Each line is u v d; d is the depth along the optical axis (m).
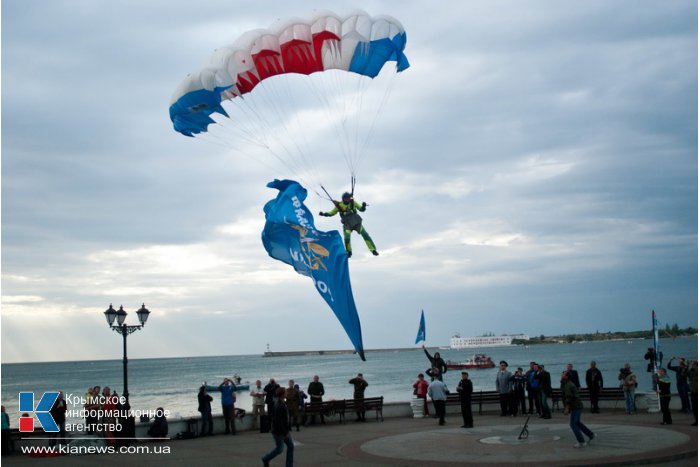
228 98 23.41
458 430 23.34
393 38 22.39
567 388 18.66
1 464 19.78
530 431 21.95
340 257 20.11
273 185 22.47
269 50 21.83
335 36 21.70
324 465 17.78
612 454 17.02
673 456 16.59
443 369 28.25
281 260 21.92
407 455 18.52
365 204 22.02
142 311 25.56
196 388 121.75
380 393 76.81
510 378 27.89
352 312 19.70
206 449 21.80
